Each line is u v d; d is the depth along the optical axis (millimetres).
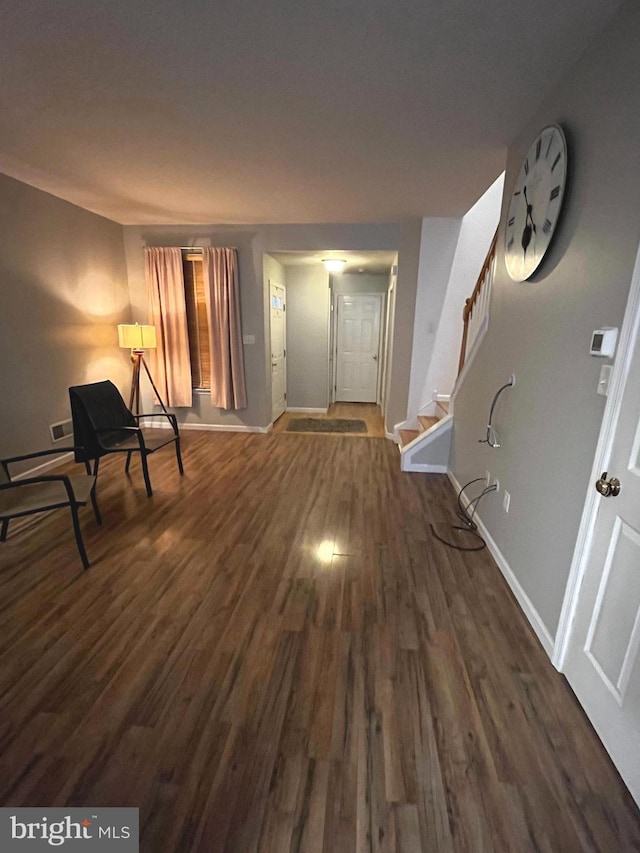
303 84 1854
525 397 2035
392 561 2336
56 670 1569
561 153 1697
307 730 1351
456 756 1278
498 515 2352
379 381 6863
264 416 5070
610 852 1050
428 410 4582
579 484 1521
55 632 1761
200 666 1598
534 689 1524
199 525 2725
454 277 4227
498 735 1347
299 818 1111
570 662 1535
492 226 4105
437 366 4457
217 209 3908
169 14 1436
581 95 1591
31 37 1552
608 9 1362
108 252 4379
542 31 1481
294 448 4500
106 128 2291
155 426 5242
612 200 1371
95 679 1532
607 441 1351
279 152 2584
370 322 6961
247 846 1050
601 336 1367
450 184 3096
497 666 1625
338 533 2645
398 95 1925
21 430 3389
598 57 1477
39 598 1978
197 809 1130
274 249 4570
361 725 1371
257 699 1459
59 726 1353
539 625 1772
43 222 3502
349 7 1394
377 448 4531
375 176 2963
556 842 1069
